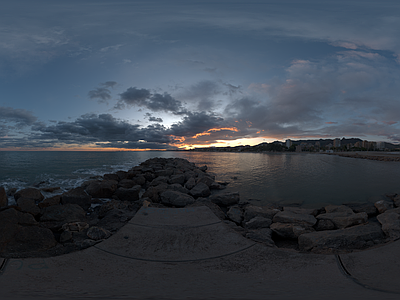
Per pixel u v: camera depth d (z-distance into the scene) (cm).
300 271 412
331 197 1274
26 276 384
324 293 290
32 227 588
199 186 1412
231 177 2125
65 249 523
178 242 550
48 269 417
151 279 378
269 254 493
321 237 593
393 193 1262
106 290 318
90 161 3538
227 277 388
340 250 530
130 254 490
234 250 512
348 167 3125
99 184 1198
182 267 434
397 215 718
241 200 1227
